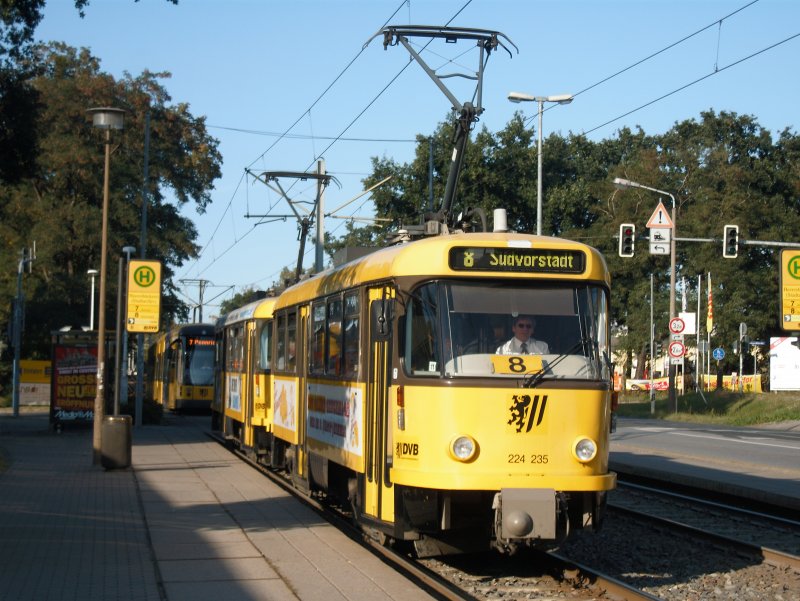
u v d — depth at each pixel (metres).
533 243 10.26
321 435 13.99
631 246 34.25
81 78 54.62
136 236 55.38
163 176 55.97
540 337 10.12
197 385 42.56
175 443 26.83
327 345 13.84
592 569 10.63
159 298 25.48
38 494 15.66
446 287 10.12
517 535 9.51
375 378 11.17
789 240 66.12
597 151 80.31
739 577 10.56
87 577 9.55
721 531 13.49
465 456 9.68
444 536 10.52
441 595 9.47
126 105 55.31
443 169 56.41
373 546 11.89
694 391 53.12
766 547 12.07
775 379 49.47
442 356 9.94
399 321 10.33
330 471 13.75
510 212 58.28
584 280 10.34
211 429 32.16
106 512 13.85
